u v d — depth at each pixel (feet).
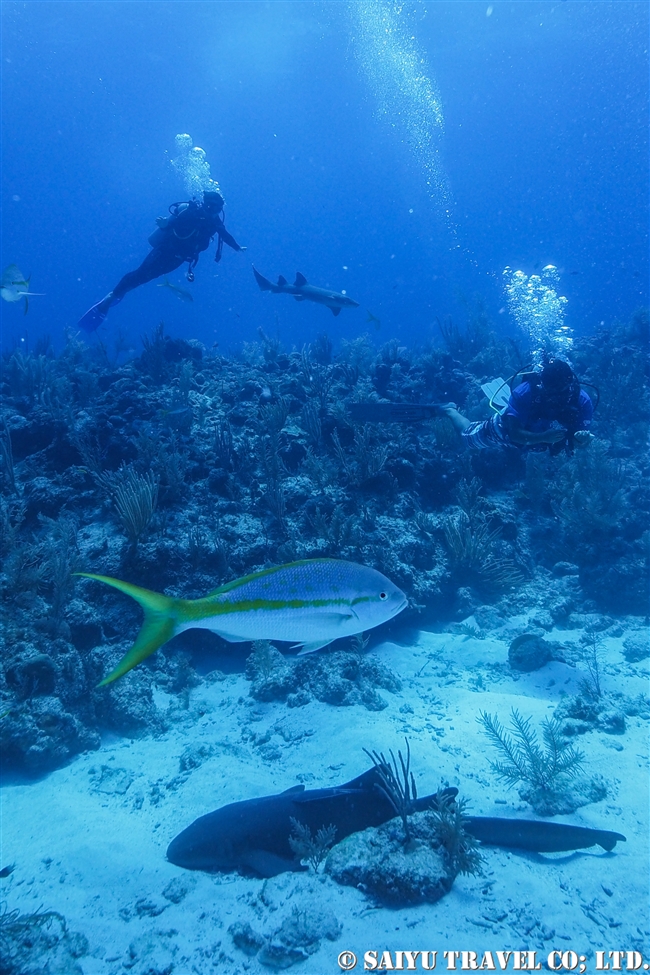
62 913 11.66
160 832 14.44
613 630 25.57
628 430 39.88
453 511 31.60
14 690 18.06
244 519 27.99
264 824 12.86
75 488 28.48
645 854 12.78
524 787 15.49
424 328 191.52
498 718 19.20
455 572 29.12
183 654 23.99
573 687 21.13
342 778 16.25
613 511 30.22
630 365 45.52
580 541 30.45
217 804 15.28
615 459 35.24
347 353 57.62
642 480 33.71
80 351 58.44
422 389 41.91
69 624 21.74
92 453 30.35
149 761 18.13
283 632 8.17
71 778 17.10
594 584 28.22
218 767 17.03
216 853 12.75
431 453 33.94
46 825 14.76
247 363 49.26
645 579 27.48
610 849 12.70
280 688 21.76
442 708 20.25
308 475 30.78
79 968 10.12
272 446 30.96
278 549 26.37
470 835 12.50
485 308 62.54
